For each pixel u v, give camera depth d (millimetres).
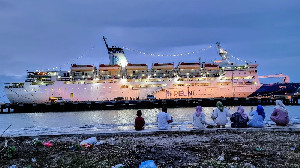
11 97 87000
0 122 43812
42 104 74312
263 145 9820
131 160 7953
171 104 77125
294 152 8602
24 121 45094
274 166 6973
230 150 9000
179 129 14047
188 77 90250
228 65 92312
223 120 14523
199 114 14016
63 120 44656
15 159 8445
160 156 8383
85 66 92938
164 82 90438
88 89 88938
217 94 89000
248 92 87625
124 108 75562
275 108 14969
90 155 8734
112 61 102062
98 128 17922
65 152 9312
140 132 13445
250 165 6961
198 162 7527
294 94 84000
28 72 89688
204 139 11367
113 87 89500
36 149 9867
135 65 95188
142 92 89688
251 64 90062
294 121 18375
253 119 14422
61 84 88438
